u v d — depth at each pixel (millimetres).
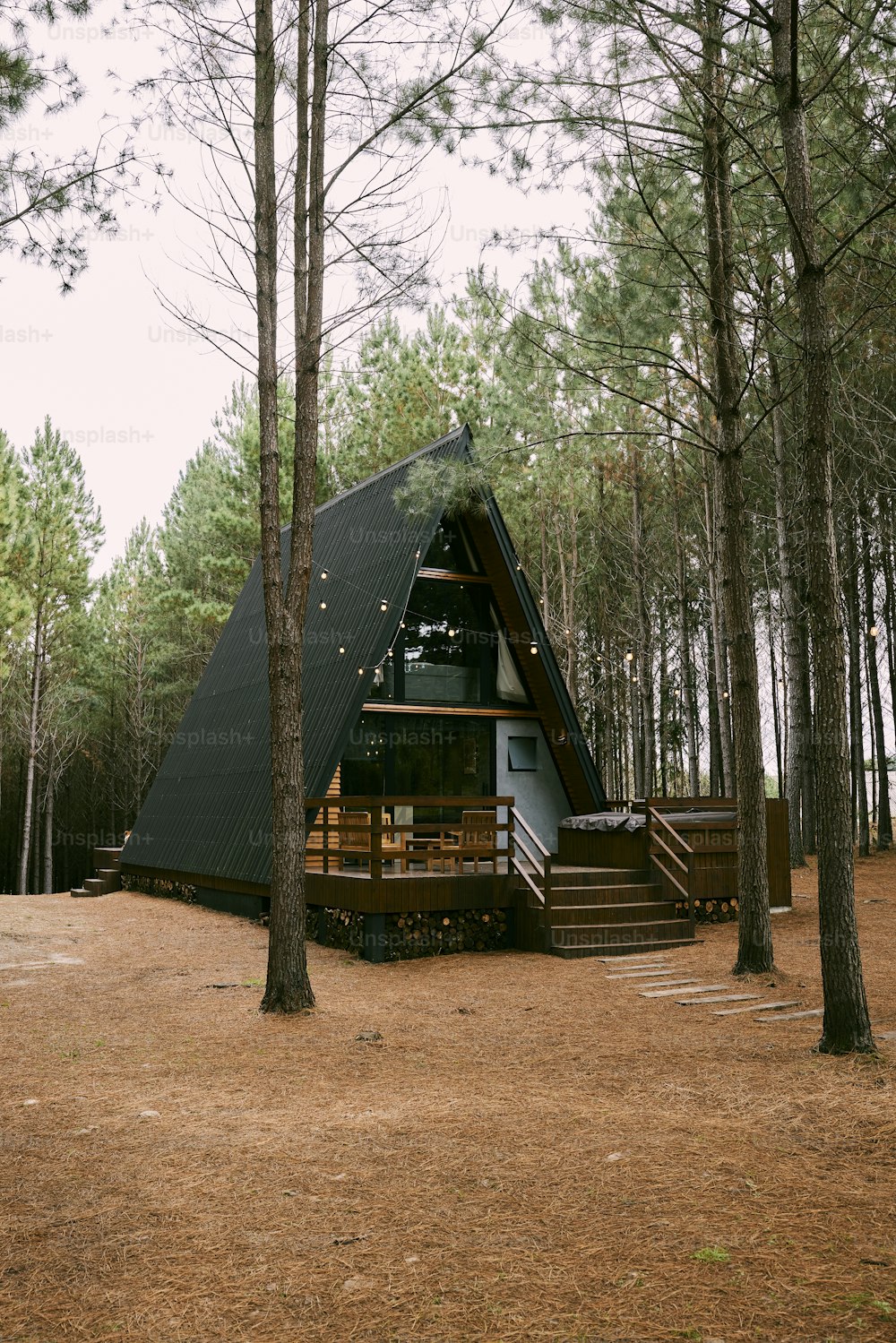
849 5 8641
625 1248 4145
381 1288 3859
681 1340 3404
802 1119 5840
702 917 14492
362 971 11695
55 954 12953
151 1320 3662
